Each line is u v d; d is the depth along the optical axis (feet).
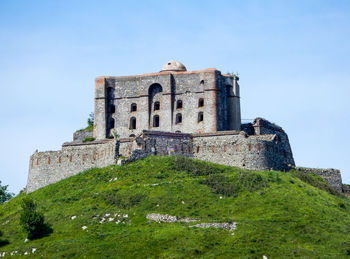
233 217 454.81
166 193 493.77
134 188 511.81
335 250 416.46
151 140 575.38
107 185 533.96
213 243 421.59
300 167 606.14
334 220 456.86
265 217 453.17
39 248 438.81
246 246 415.64
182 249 414.82
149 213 469.16
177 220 458.50
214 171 533.14
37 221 465.06
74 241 439.63
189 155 584.40
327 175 610.65
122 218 468.34
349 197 572.51
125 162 561.43
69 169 606.14
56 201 522.06
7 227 492.95
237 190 492.54
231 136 575.79
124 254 417.08
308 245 421.59
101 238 441.27
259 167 558.97
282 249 411.75
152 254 414.41
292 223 444.55
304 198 483.10
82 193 532.32
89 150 602.03
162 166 542.16
